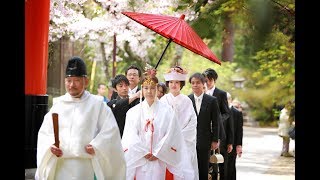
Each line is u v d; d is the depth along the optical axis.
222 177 19.58
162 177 15.06
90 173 12.19
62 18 25.25
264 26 18.12
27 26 17.39
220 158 18.05
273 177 24.91
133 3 27.28
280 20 21.83
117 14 27.52
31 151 17.41
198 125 17.80
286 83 47.62
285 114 33.59
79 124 12.14
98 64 42.03
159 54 40.97
